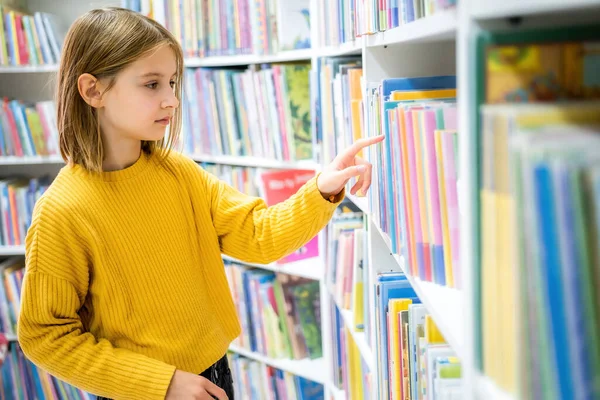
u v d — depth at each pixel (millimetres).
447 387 795
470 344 549
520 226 443
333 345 1953
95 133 1222
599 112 454
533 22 521
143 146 1323
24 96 2904
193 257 1326
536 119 460
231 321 1397
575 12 476
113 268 1207
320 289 2176
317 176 1257
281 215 1299
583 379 416
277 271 2252
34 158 2652
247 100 2107
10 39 2590
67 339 1165
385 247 1396
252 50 2057
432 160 820
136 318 1229
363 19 1206
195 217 1349
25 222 2678
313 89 1816
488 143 499
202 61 2227
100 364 1161
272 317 2197
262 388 2322
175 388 1146
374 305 1391
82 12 2818
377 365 1352
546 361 432
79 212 1178
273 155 2051
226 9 2107
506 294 484
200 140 2299
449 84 1139
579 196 409
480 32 518
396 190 977
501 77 505
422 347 964
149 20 1261
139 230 1232
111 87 1188
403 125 905
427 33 714
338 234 1770
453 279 813
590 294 412
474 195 526
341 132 1609
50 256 1156
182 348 1264
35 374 2705
